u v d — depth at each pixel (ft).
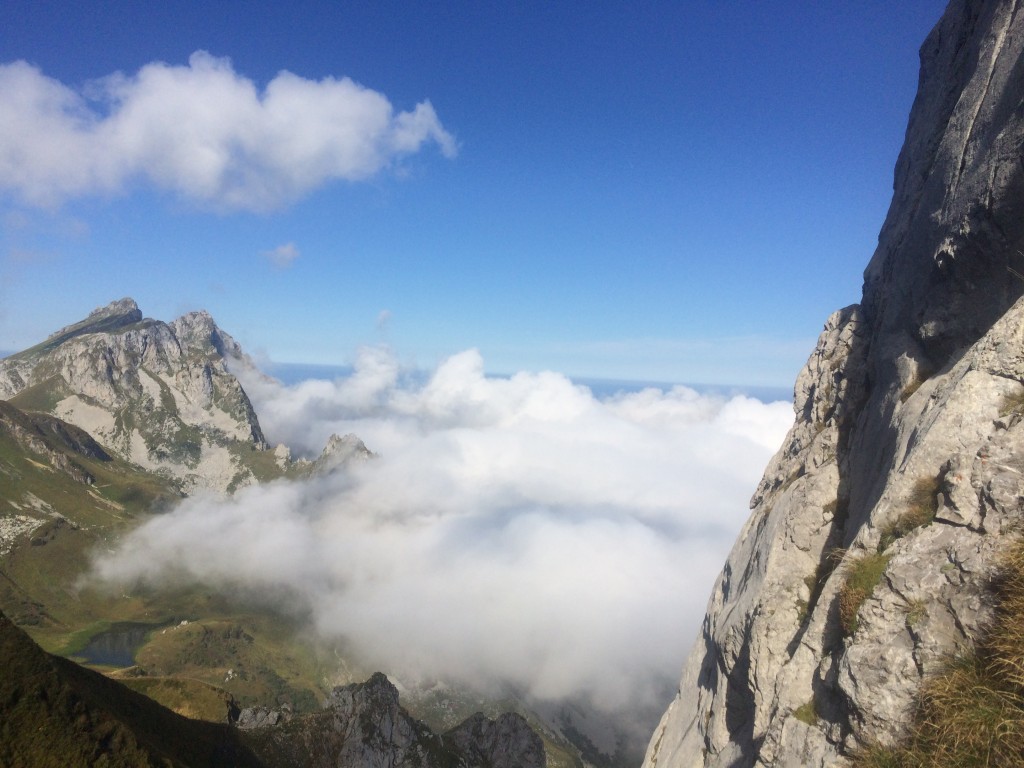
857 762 42.93
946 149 67.97
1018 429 44.29
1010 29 60.34
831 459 83.82
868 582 49.47
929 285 68.33
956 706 36.45
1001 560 39.47
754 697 73.61
